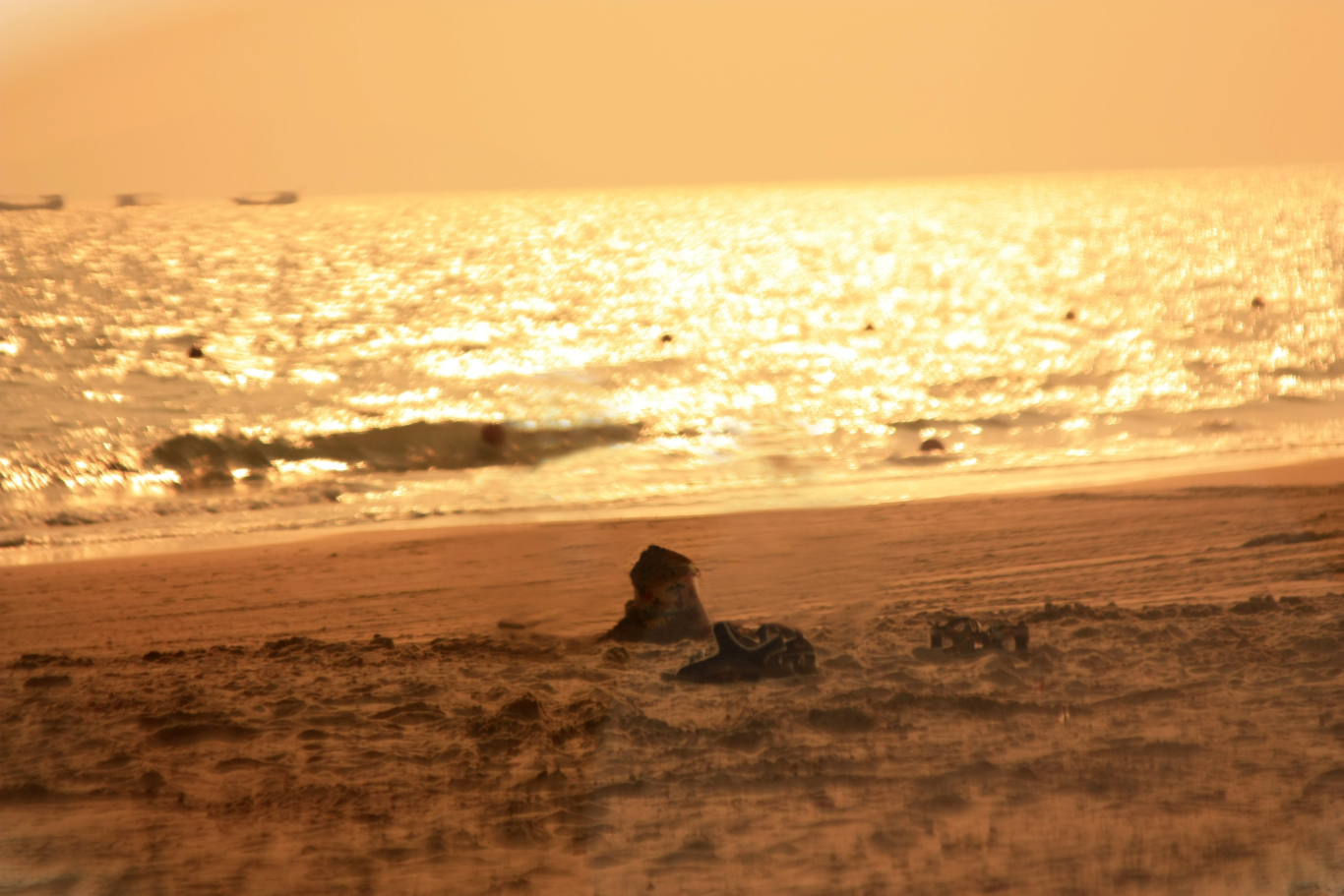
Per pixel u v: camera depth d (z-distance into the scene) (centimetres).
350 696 2070
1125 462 5184
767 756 1612
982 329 12125
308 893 1259
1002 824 1357
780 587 2714
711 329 12875
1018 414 6762
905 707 1812
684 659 2144
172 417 7631
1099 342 10581
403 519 4553
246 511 4916
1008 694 1878
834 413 7025
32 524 4728
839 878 1232
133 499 5281
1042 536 3500
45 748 1792
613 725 1770
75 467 5925
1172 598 2703
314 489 5347
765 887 1213
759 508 4212
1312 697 1820
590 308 15600
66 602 3306
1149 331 11269
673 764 1598
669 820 1408
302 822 1462
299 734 1853
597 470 5506
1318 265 18325
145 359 11056
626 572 3191
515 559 3550
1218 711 1762
